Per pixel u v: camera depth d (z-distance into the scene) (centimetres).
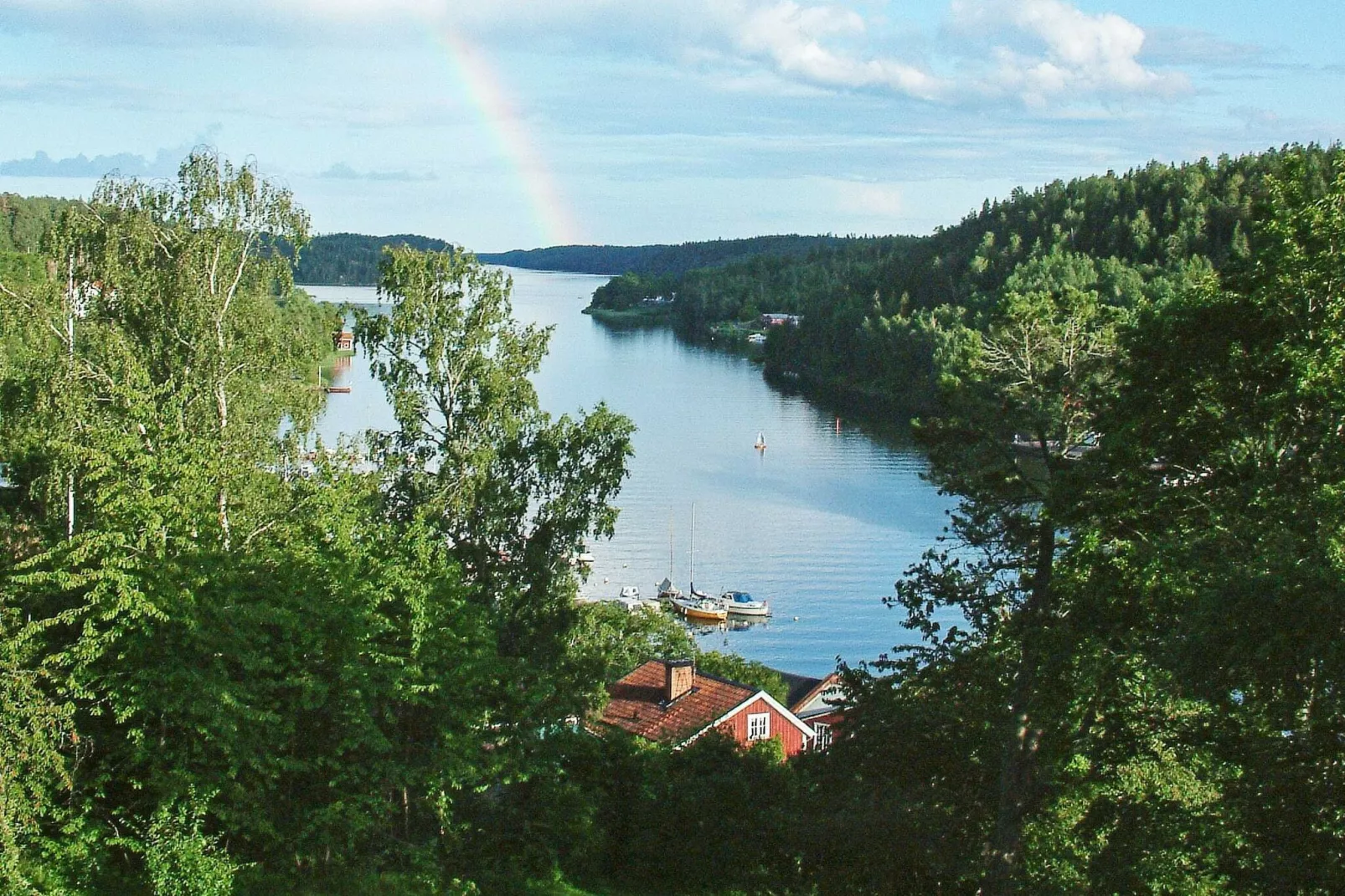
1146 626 2125
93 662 1866
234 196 3438
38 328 3180
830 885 2481
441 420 3906
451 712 2180
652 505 9112
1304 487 1972
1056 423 2456
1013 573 2648
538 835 2448
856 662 6138
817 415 13238
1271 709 1662
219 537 2150
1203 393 2239
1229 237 15162
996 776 2436
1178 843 2008
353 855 2136
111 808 1928
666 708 4088
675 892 2625
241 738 1916
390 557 2253
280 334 3469
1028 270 14725
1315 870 1533
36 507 3581
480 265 3597
